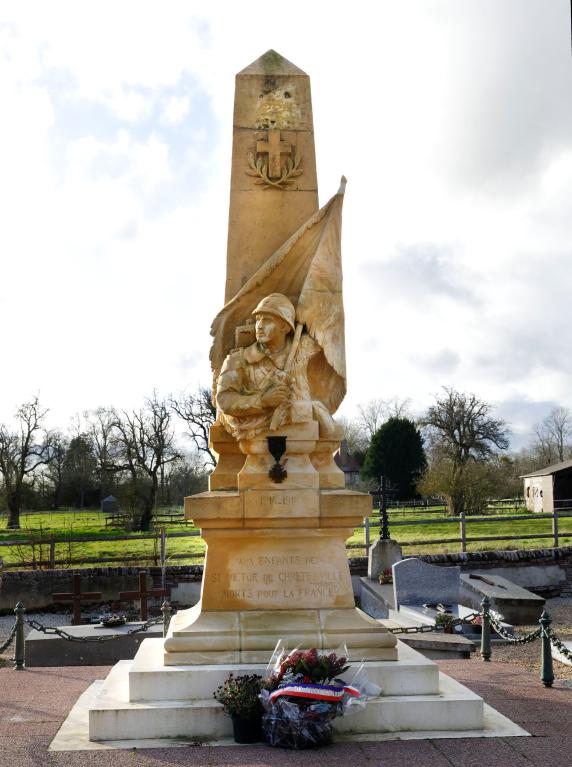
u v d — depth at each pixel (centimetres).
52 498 6128
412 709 777
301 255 956
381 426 5453
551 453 9006
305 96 1009
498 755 702
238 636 830
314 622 846
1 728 812
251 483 873
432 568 1725
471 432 5909
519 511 4997
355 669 802
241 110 1001
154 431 4769
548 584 2266
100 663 1457
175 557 2498
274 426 881
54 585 2052
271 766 671
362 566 2175
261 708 741
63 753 720
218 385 902
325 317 934
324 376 945
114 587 2050
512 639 1088
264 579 863
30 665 1443
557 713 851
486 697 932
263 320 911
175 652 820
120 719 761
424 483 4428
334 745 734
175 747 734
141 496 4431
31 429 5378
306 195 989
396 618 1633
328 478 902
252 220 983
